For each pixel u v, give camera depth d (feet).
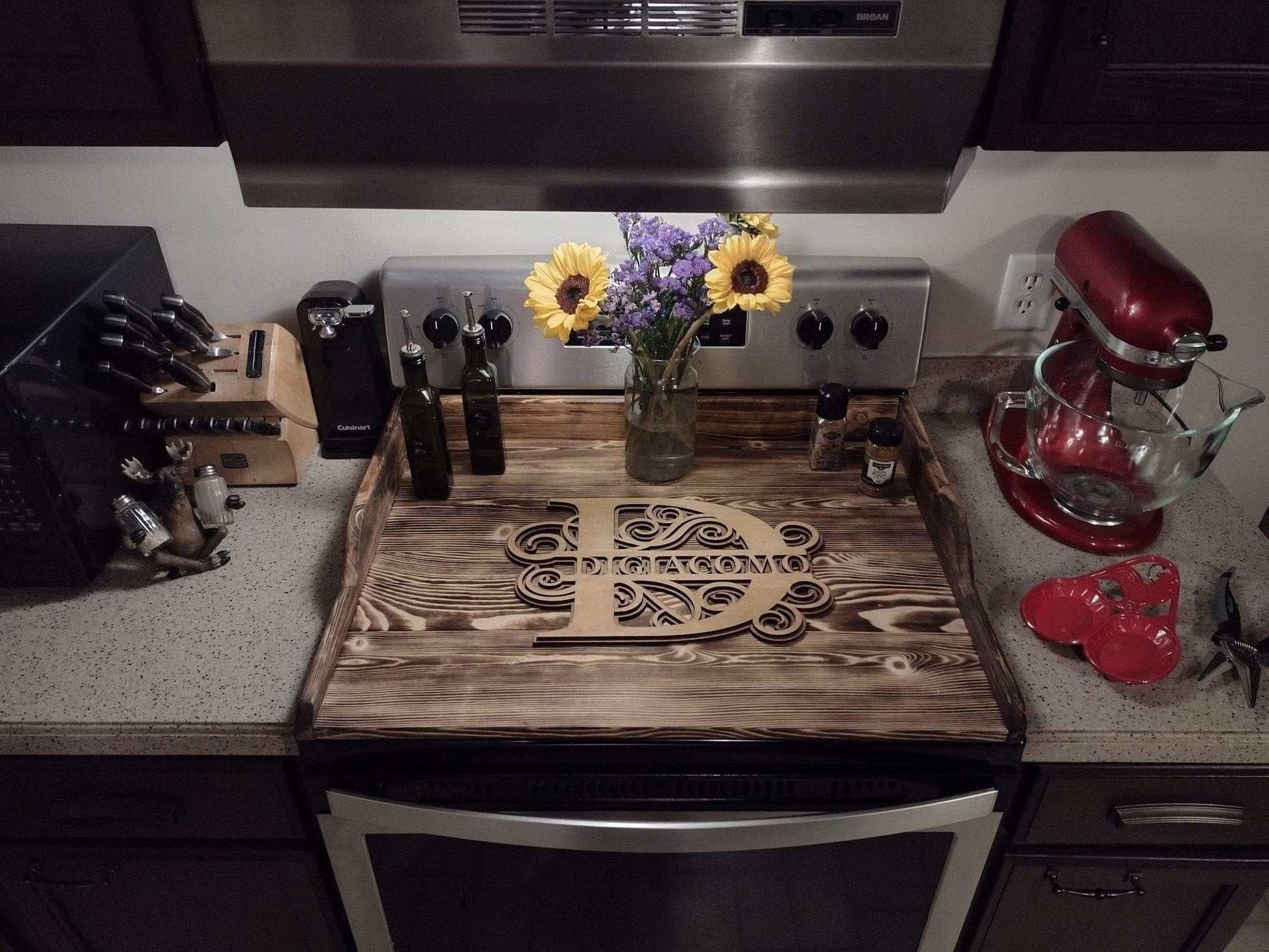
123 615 3.97
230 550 4.28
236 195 4.58
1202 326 3.67
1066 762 3.63
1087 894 4.08
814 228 4.71
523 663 3.69
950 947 4.19
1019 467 4.45
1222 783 3.70
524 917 4.00
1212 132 3.34
